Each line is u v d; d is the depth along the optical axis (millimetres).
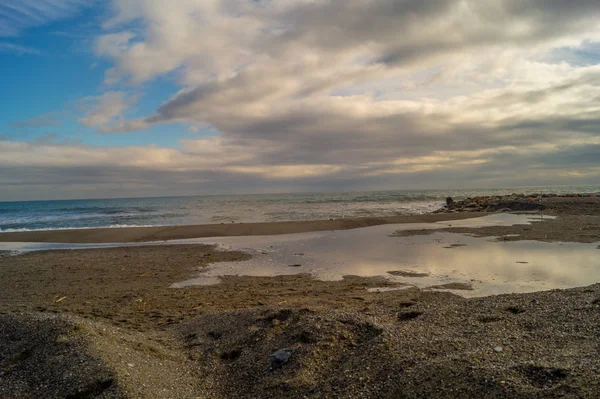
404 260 13086
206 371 5070
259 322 6184
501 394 3475
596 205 27906
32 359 4992
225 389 4637
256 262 13742
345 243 17453
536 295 6922
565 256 12766
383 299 8359
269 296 9117
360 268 12102
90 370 4523
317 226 23562
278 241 18641
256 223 24797
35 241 20078
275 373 4707
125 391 4137
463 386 3713
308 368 4641
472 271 11062
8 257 15969
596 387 3307
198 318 7168
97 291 10242
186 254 15727
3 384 4555
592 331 4719
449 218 26703
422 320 5926
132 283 11148
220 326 6438
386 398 3857
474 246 15516
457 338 4953
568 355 4082
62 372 4574
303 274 11609
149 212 43500
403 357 4492
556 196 37906
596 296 6273
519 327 5246
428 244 16438
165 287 10602
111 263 14141
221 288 10227
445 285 9664
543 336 4785
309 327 5523
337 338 5230
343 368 4559
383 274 11172
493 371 3830
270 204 59406
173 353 5625
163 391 4391
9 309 8344
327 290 9555
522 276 10242
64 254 16266
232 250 16406
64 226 29094
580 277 9930
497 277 10250
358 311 6961
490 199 41125
